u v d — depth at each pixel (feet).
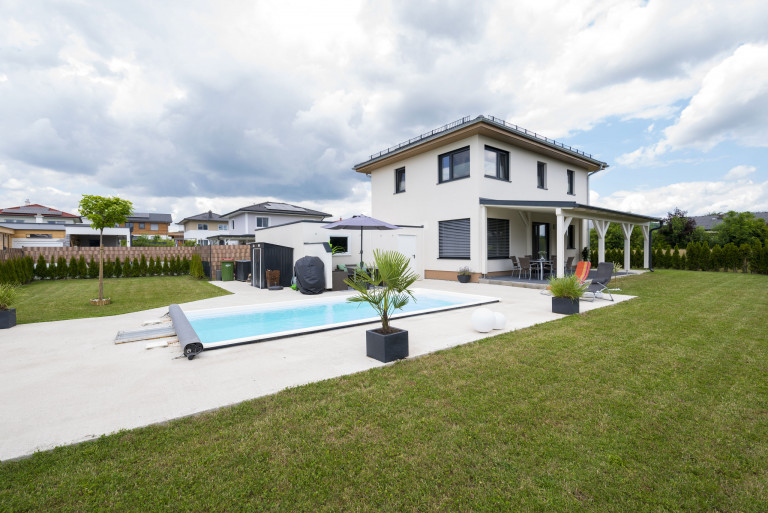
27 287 42.34
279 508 6.33
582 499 6.52
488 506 6.36
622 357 14.25
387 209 58.59
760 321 20.34
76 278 54.29
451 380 12.03
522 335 17.88
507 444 8.23
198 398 10.80
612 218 47.44
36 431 8.88
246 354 15.37
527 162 51.01
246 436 8.60
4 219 118.32
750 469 7.32
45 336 18.61
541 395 10.77
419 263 51.42
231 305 29.12
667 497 6.55
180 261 62.18
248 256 57.57
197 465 7.50
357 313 28.02
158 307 28.25
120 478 7.08
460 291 35.96
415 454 7.88
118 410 10.02
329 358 14.74
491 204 42.16
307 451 7.98
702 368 12.97
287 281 43.11
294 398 10.69
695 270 60.85
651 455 7.79
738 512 6.21
